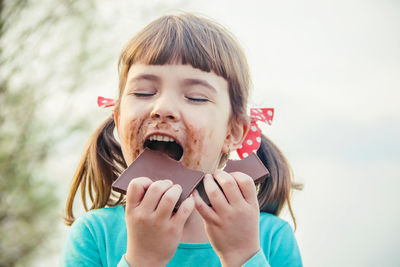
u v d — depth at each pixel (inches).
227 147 89.4
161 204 68.9
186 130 77.2
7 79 278.5
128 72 85.5
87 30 277.1
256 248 73.9
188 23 88.6
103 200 105.2
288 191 109.9
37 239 280.4
